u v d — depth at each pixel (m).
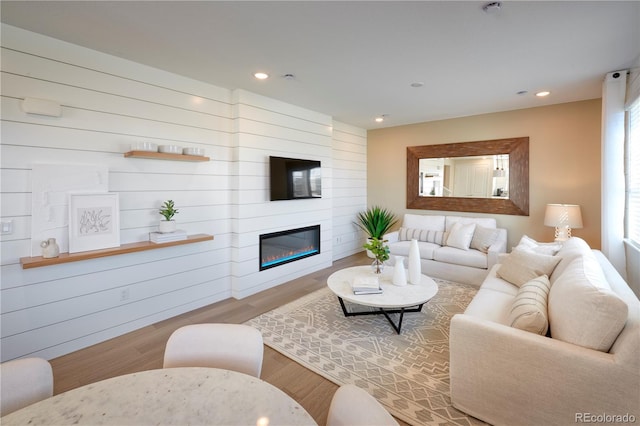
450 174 4.98
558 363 1.44
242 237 3.56
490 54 2.56
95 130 2.54
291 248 4.29
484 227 4.21
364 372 2.15
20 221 2.21
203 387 0.99
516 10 1.93
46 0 1.83
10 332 2.19
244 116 3.52
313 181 4.46
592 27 2.13
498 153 4.50
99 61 2.54
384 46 2.42
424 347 2.46
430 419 1.71
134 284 2.81
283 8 1.91
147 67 2.83
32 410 0.88
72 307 2.45
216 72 2.98
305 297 3.60
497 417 1.63
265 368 2.22
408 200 5.48
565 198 4.02
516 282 2.65
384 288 2.83
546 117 4.12
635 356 1.27
